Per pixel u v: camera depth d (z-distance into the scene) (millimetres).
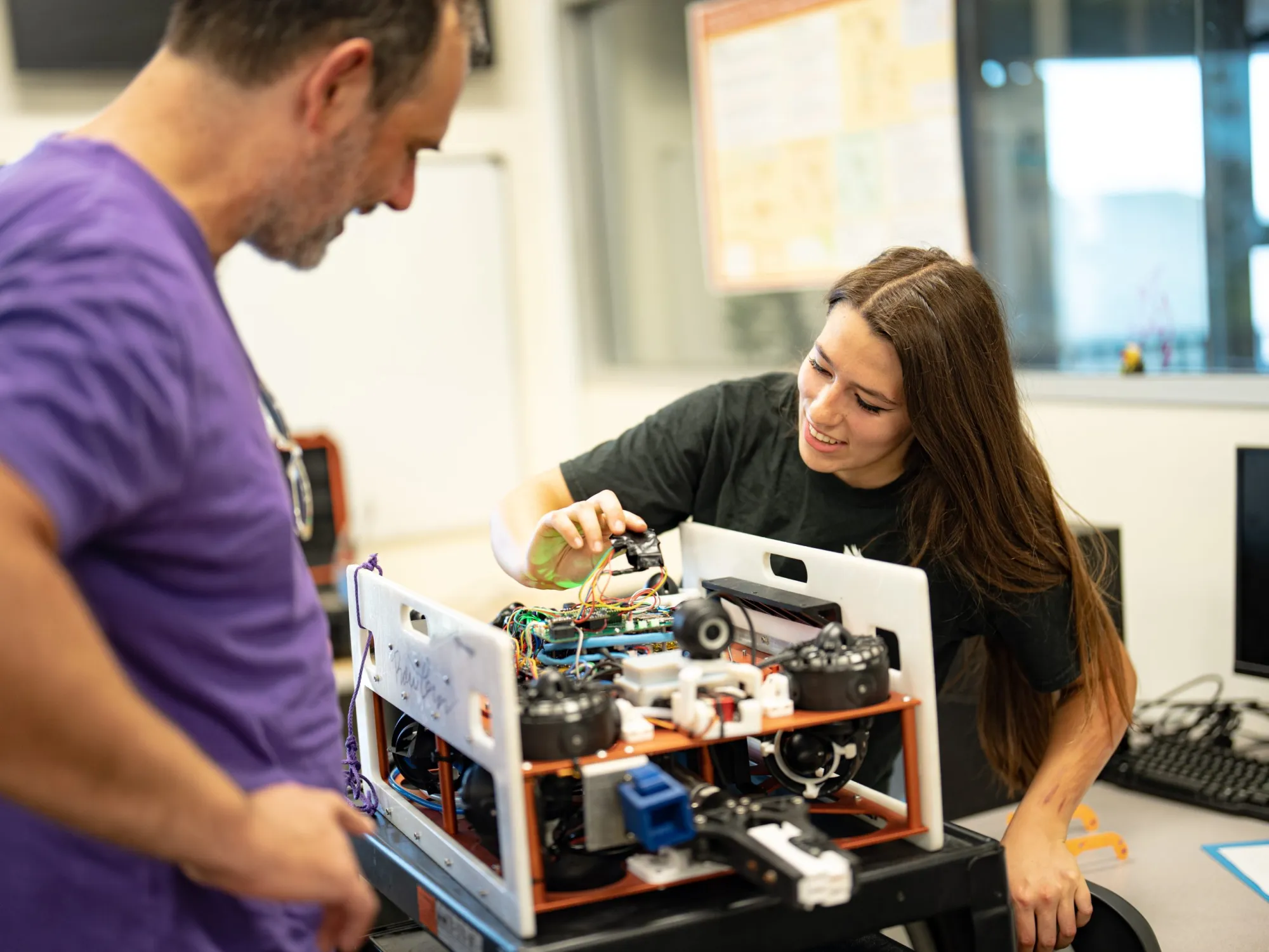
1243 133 1832
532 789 798
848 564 985
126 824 607
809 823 814
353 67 728
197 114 729
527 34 3246
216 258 762
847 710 875
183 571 706
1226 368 1884
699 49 2857
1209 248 1892
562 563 1176
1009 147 2195
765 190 2734
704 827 807
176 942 726
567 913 816
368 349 3102
